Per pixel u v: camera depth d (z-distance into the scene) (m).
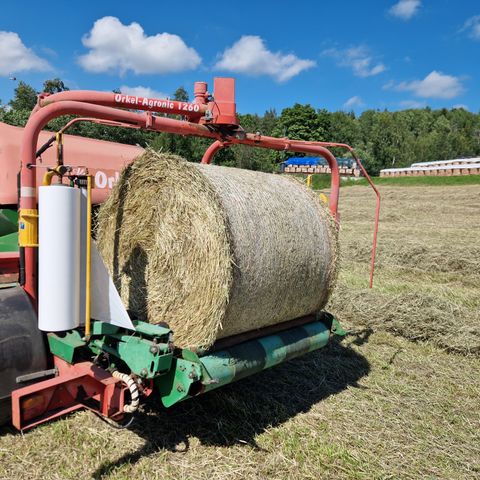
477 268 8.90
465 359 5.00
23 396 2.64
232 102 3.89
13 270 3.27
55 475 2.69
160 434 3.18
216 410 3.55
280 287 3.44
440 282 8.52
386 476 2.89
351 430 3.42
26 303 2.98
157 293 3.28
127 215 3.48
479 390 4.20
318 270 3.83
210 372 2.95
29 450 2.89
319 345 3.96
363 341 5.43
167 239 3.19
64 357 2.95
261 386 4.07
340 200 24.06
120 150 4.75
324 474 2.88
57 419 3.24
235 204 3.16
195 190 3.06
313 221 3.83
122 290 3.54
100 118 3.17
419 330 5.49
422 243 10.23
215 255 2.96
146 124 3.42
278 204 3.56
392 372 4.55
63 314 2.79
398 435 3.39
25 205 2.94
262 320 3.46
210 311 2.98
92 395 2.85
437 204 21.00
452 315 5.54
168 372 2.86
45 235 2.73
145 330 2.83
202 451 3.03
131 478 2.72
